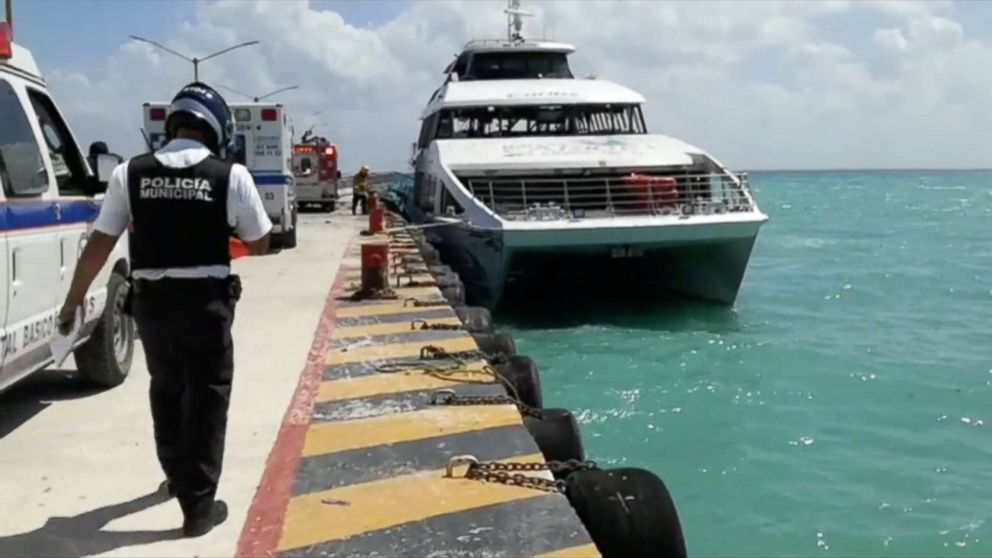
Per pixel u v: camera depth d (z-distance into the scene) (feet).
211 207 13.19
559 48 68.85
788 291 67.05
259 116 60.64
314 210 120.37
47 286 19.25
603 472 14.92
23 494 16.46
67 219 20.70
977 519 23.07
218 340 13.61
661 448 29.01
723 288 52.24
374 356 26.89
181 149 13.43
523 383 24.29
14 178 17.87
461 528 13.84
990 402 34.58
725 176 50.44
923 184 450.71
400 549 13.21
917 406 34.01
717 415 32.73
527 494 15.14
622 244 46.65
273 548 13.42
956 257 91.40
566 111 60.34
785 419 32.40
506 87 61.67
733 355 42.91
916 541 21.81
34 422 21.30
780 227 138.10
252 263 55.01
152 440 19.83
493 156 53.21
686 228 46.80
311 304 38.50
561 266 55.77
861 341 46.70
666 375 38.81
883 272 78.74
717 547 21.45
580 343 45.57
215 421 14.02
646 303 58.13
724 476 26.35
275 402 22.45
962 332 49.44
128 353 25.50
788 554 21.08
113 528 14.74
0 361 16.84
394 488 15.67
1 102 18.11
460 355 26.14
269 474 16.69
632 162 52.08
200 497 14.14
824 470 26.94
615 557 13.79
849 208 199.41
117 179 13.25
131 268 13.50
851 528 22.58
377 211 75.15
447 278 44.39
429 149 62.75
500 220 46.09
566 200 48.34
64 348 14.17
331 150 116.67
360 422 19.83
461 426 19.27
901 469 26.96
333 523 14.23
